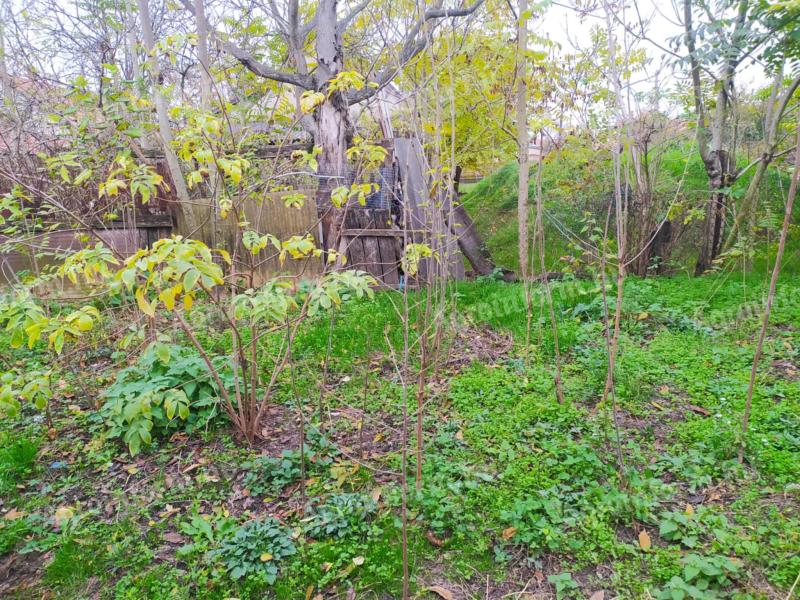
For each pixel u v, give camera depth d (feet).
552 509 8.94
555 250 26.63
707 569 7.39
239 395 11.30
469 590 7.84
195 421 12.01
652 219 24.43
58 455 11.34
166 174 23.54
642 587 7.55
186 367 12.35
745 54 15.53
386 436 11.79
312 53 30.40
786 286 19.75
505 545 8.55
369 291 9.11
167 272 7.36
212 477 10.51
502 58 19.95
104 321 18.13
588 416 12.10
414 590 7.83
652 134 24.18
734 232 22.00
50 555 8.68
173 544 8.84
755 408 12.03
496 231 33.32
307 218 23.56
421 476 10.07
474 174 39.01
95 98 12.27
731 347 15.72
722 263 22.50
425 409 12.80
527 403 12.74
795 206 23.21
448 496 9.45
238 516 9.49
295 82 22.99
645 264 24.52
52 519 9.41
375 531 8.81
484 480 9.93
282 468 10.43
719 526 8.45
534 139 17.71
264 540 8.68
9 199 11.32
